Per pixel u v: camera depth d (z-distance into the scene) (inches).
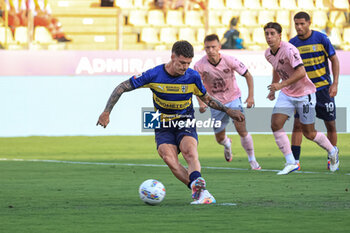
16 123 1893.5
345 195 762.2
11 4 1979.6
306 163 1240.8
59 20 2127.2
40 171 1103.0
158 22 2213.3
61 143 1718.8
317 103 1118.4
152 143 1737.2
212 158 1370.6
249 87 1125.7
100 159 1348.4
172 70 690.8
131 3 2272.4
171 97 700.7
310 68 1109.7
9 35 1979.6
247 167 1173.1
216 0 2225.6
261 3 2231.8
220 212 617.6
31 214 613.6
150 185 680.4
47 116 1913.1
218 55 1125.7
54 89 1907.0
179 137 711.7
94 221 568.1
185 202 709.3
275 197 745.0
